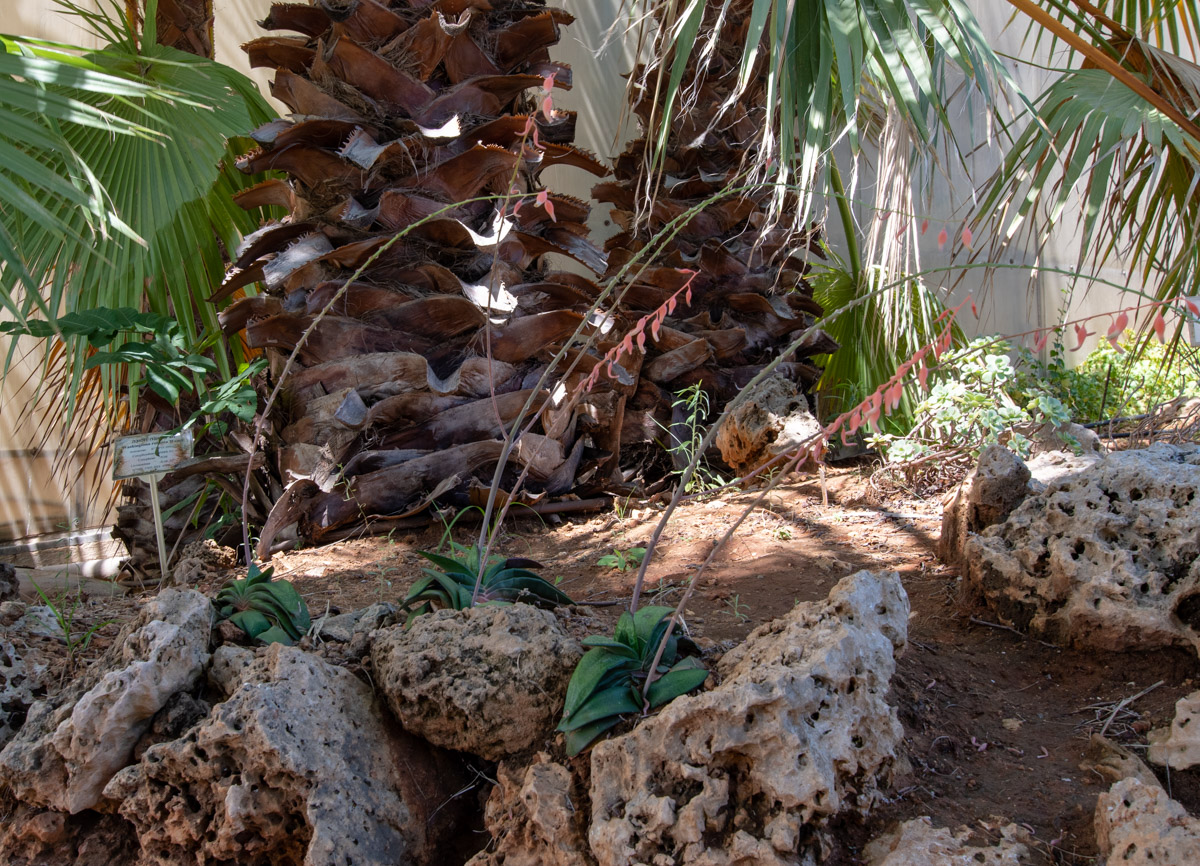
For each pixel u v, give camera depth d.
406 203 3.30
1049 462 3.04
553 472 3.72
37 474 4.70
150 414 3.80
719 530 3.23
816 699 1.59
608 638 1.84
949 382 3.62
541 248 3.60
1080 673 2.10
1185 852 1.33
